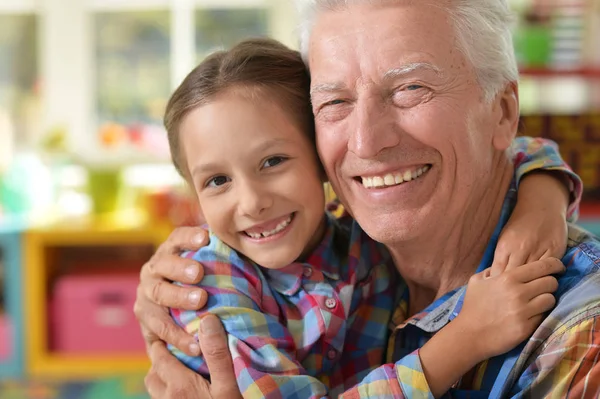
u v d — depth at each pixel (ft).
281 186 3.73
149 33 12.97
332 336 3.81
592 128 8.70
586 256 3.38
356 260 4.03
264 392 3.41
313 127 3.89
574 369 3.04
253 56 3.84
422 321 3.72
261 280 3.89
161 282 3.96
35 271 11.03
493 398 3.34
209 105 3.72
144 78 13.06
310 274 3.94
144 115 13.12
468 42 3.39
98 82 13.11
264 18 12.86
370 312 4.05
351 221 4.34
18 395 10.34
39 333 11.12
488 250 3.72
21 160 12.12
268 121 3.71
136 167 13.00
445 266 3.82
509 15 3.63
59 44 13.01
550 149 4.05
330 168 3.64
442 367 3.27
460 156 3.43
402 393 3.26
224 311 3.69
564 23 10.15
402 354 3.87
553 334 3.17
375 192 3.52
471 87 3.43
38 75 13.08
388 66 3.33
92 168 12.22
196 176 3.85
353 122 3.45
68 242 11.05
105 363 11.11
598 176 8.85
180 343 3.80
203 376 3.78
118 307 11.22
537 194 3.72
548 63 10.11
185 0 12.84
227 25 12.88
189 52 12.94
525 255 3.43
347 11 3.42
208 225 3.92
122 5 12.91
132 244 12.09
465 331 3.30
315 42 3.55
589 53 10.11
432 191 3.49
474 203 3.68
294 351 3.78
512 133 3.70
